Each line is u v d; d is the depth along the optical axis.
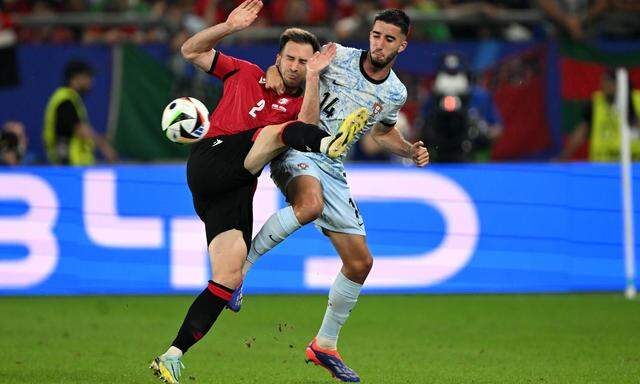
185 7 52.09
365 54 23.88
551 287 40.56
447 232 40.47
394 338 31.00
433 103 44.19
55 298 39.66
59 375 24.36
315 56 22.30
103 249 40.38
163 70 45.16
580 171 40.69
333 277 40.41
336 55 23.86
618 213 40.69
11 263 40.34
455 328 32.91
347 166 40.38
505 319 34.72
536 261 40.53
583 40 45.50
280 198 39.66
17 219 40.34
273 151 21.62
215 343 30.09
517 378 24.34
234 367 26.08
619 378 24.28
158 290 40.31
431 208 40.47
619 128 45.16
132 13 52.69
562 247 40.62
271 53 44.81
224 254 21.53
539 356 27.70
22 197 40.34
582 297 39.78
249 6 22.58
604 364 26.33
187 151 45.34
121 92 45.25
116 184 40.44
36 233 40.31
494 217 40.53
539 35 51.50
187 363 26.64
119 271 40.34
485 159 45.16
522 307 37.31
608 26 48.88
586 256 40.72
